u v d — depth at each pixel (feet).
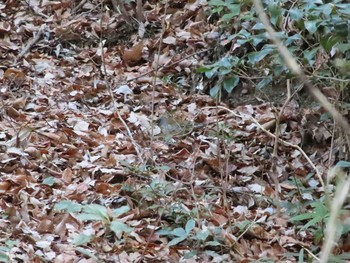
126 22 48.19
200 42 44.06
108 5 50.98
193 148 34.40
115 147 34.09
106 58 45.62
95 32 48.14
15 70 42.45
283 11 27.78
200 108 39.17
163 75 43.21
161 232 26.40
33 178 30.25
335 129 31.32
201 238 25.25
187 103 40.16
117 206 28.66
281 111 30.07
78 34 48.06
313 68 30.22
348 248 25.79
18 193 28.71
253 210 29.35
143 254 24.97
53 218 27.07
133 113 37.73
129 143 34.30
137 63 45.34
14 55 46.75
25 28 49.08
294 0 32.48
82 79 43.34
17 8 52.06
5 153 32.32
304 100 35.81
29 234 25.67
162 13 48.78
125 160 32.58
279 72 27.99
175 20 47.55
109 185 29.73
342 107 30.35
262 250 26.40
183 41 45.19
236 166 32.71
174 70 43.39
